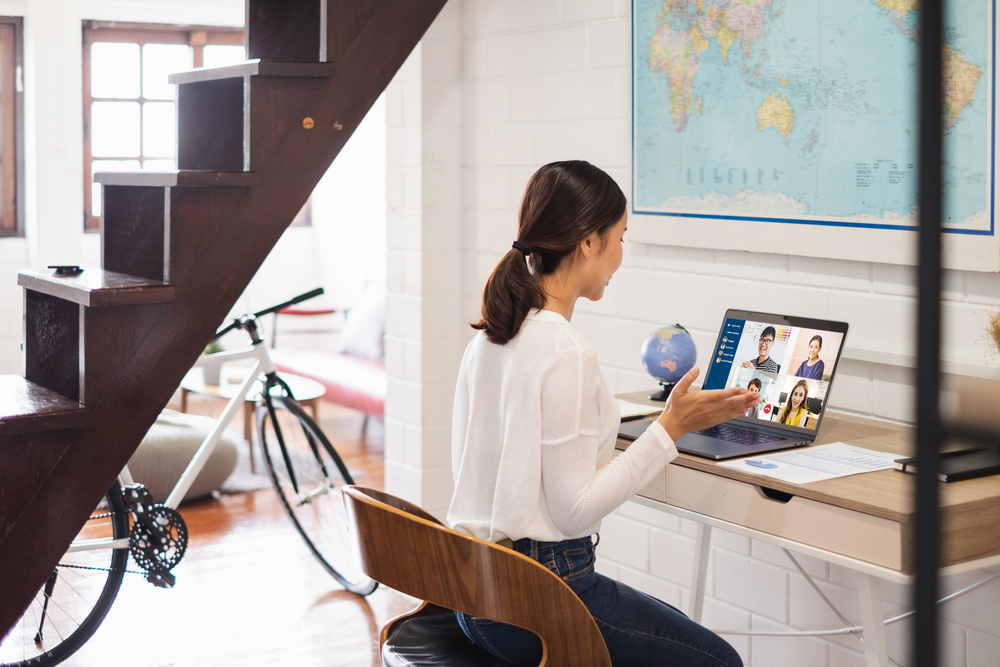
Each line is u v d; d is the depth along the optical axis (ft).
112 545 8.57
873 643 5.24
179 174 6.28
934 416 1.81
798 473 5.73
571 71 9.82
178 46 21.79
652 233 8.98
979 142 6.40
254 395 10.96
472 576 4.73
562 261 5.45
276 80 6.70
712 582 8.89
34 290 7.05
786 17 7.64
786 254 7.88
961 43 6.44
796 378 6.84
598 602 5.17
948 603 6.90
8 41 19.95
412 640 5.55
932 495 1.82
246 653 9.26
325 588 10.89
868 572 5.11
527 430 5.00
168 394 6.52
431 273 11.33
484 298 5.35
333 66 6.77
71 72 19.70
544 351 5.06
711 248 8.45
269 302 23.41
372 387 16.94
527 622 4.74
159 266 6.84
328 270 23.35
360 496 5.06
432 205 11.23
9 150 20.21
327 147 6.93
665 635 5.24
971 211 6.48
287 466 10.94
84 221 21.24
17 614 6.22
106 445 6.36
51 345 6.97
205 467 13.62
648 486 6.48
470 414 5.41
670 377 7.80
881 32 7.01
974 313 6.59
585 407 5.00
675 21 8.54
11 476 6.11
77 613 10.03
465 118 11.19
